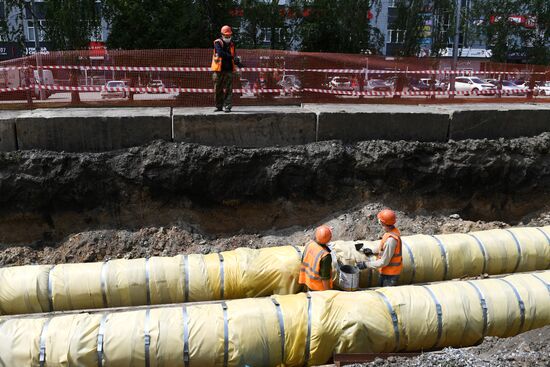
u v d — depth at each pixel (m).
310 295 6.00
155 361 5.25
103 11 14.43
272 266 6.95
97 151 8.62
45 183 8.19
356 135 9.49
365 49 16.88
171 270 6.93
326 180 9.05
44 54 10.27
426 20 17.81
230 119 8.91
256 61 11.18
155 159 8.47
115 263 7.01
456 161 9.52
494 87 13.46
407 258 7.50
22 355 5.04
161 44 13.81
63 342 5.11
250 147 9.09
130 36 13.96
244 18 15.84
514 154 9.89
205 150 8.64
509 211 10.10
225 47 8.97
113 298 6.73
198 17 14.07
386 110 9.90
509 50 22.11
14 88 9.72
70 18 13.90
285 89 11.17
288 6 16.61
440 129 9.79
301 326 5.59
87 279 6.73
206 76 10.74
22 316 6.34
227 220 8.98
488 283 6.55
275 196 9.02
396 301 5.99
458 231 9.19
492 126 10.09
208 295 6.92
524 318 6.20
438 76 12.51
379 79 11.88
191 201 8.80
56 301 6.61
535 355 4.94
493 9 22.03
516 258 7.95
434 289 6.32
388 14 24.92
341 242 7.46
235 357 5.38
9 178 8.08
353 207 9.25
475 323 6.03
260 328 5.53
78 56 10.46
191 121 8.80
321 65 11.43
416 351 5.93
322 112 9.27
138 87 10.54
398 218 9.26
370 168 9.17
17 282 6.56
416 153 9.43
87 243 8.33
